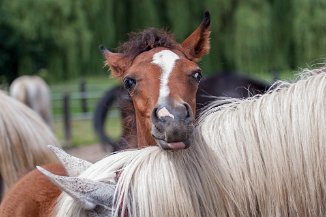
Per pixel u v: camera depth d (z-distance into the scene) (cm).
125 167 503
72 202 493
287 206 491
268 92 538
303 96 506
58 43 3291
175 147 465
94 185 482
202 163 497
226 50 3266
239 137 504
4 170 839
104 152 2069
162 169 490
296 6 3269
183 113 470
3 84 3512
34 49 3409
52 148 557
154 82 538
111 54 651
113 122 3262
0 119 836
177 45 607
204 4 3294
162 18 3353
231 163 496
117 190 486
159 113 474
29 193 675
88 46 3216
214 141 506
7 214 672
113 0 3303
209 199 490
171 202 480
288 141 494
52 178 476
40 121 877
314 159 486
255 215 493
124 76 591
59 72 3356
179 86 525
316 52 3247
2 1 3416
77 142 2634
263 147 497
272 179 490
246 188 492
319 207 487
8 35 3412
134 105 603
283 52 3309
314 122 492
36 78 2325
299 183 488
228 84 1534
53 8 3266
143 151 515
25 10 3306
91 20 3256
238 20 3241
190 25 3297
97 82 4175
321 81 510
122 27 3334
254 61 3272
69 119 2698
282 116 503
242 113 518
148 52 576
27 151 841
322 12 3250
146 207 479
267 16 3262
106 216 484
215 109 543
